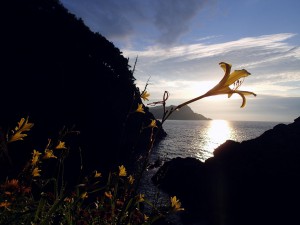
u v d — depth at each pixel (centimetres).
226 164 2683
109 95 5516
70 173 1377
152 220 153
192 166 2831
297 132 2716
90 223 173
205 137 11450
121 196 151
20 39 4278
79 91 4841
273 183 2205
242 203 2298
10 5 4494
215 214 2300
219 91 104
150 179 2491
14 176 149
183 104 100
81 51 5447
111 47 6262
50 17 5159
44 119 3794
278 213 2091
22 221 131
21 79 3844
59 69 4625
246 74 105
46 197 125
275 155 2462
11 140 124
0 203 147
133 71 157
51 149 170
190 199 2547
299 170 2205
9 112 3341
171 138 9931
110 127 5006
